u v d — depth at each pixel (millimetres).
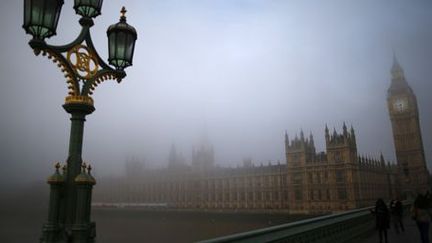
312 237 12492
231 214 122375
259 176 124000
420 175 147750
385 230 17094
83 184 6445
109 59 7816
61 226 6422
